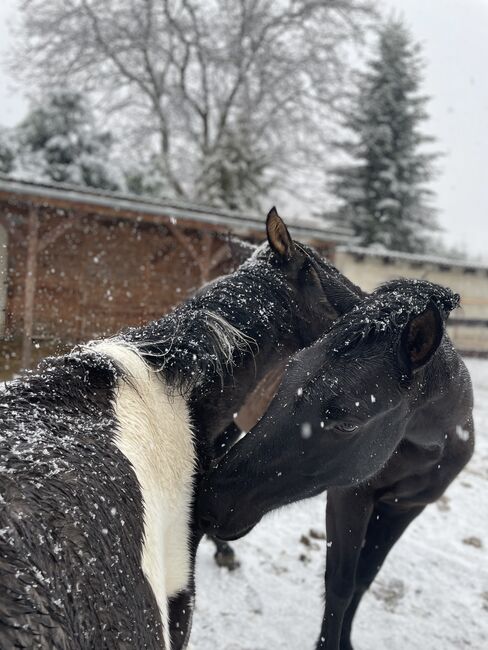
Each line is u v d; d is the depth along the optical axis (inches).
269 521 116.6
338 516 64.8
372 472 52.9
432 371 55.6
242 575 95.3
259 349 50.0
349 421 46.7
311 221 576.4
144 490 36.3
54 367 39.5
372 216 589.3
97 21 526.6
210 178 522.6
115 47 531.5
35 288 185.2
